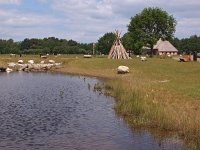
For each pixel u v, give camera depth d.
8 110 32.59
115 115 29.86
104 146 20.89
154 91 37.03
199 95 34.16
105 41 168.38
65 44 180.75
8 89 49.62
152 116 26.48
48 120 28.14
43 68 91.81
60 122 27.39
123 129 24.89
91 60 90.62
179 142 21.44
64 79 65.31
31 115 30.22
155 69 68.56
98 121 27.69
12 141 21.86
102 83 53.66
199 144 20.61
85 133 23.91
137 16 141.25
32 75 75.94
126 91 38.12
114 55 99.12
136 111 29.16
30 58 108.81
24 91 47.28
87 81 60.53
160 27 140.62
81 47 180.12
